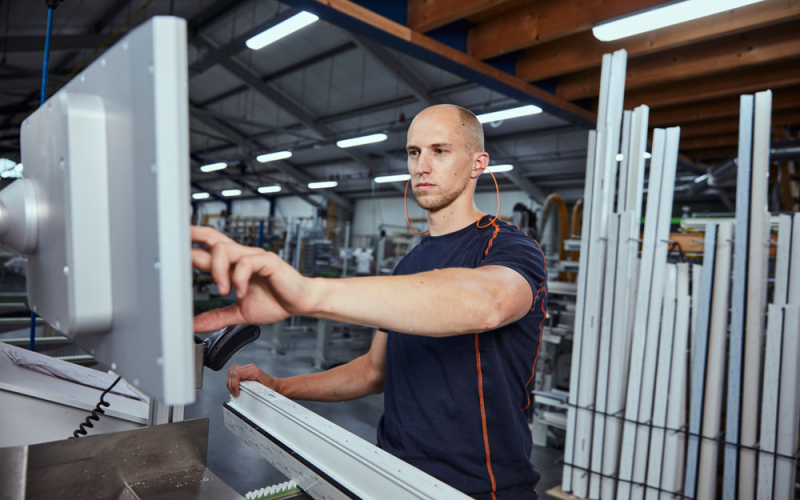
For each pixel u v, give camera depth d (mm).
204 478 705
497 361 876
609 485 2482
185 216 321
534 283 708
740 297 2217
